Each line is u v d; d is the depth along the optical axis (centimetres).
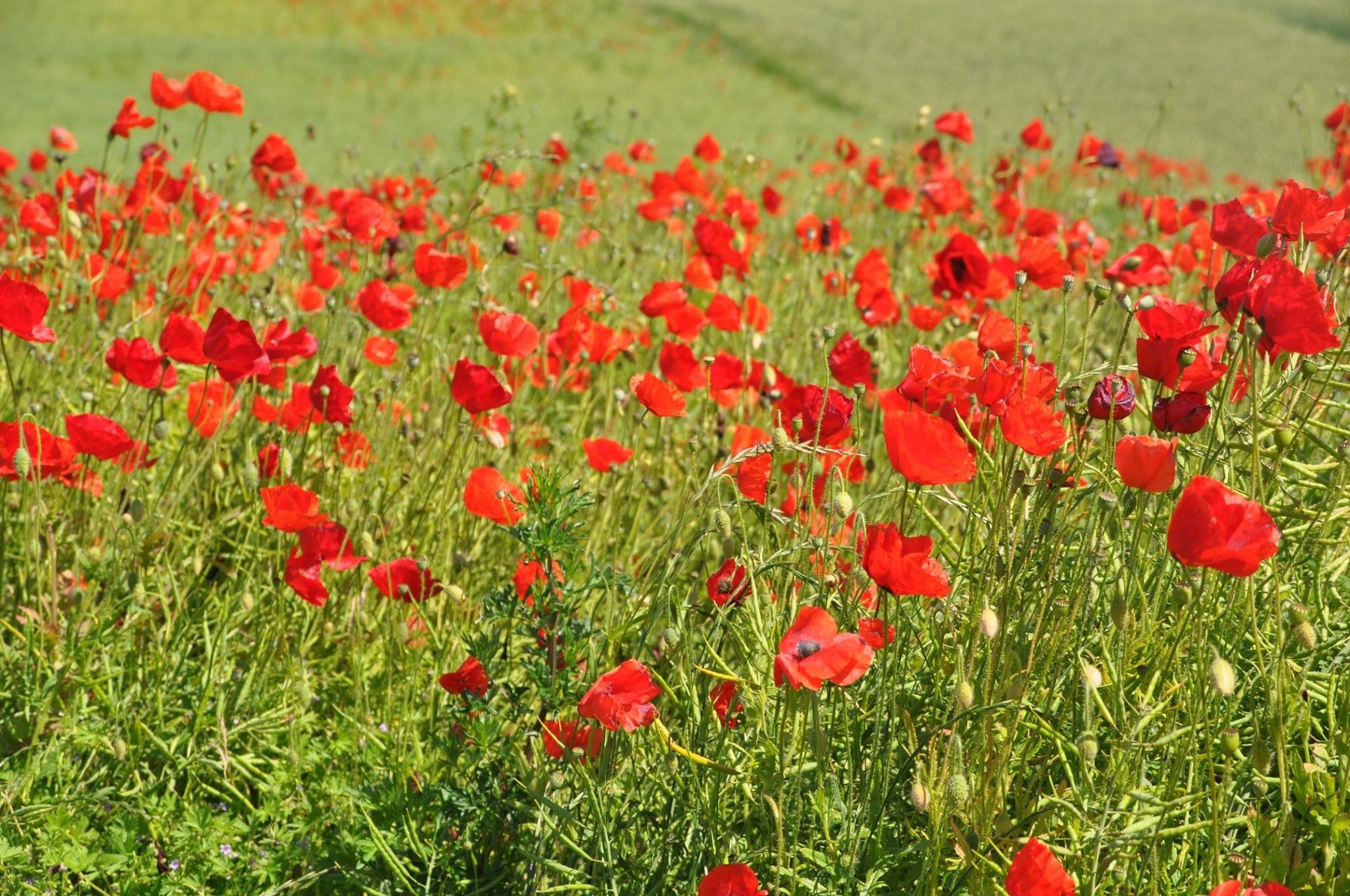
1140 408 223
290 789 236
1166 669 192
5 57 2441
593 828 197
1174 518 153
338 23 3147
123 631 258
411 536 292
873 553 164
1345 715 185
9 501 286
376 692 261
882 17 3444
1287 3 3816
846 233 472
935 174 508
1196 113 2306
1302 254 204
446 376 349
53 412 307
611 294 332
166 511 267
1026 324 207
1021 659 176
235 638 274
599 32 3216
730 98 2478
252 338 245
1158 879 167
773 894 183
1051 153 755
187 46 2705
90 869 213
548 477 207
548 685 202
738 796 198
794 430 209
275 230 453
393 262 411
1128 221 638
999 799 171
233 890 218
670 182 475
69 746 236
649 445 346
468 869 217
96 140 1739
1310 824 174
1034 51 3005
